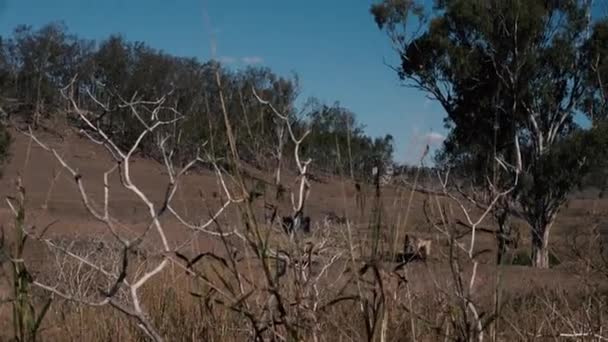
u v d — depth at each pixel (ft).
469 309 9.64
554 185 82.84
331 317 9.67
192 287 12.68
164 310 12.62
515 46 89.66
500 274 9.55
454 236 9.40
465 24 90.99
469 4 90.48
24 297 9.35
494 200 9.74
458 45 92.32
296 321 8.70
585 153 81.35
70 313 13.73
